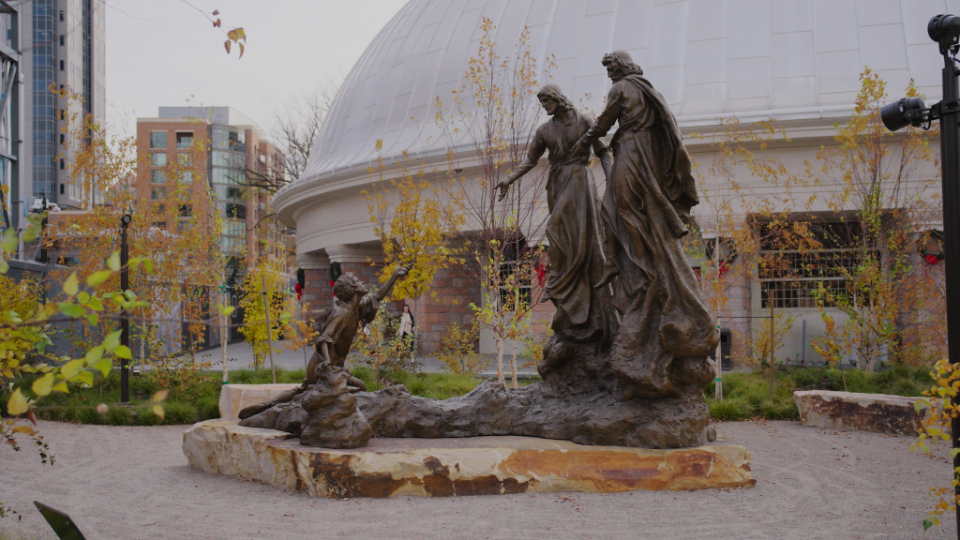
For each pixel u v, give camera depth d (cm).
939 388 497
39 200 2133
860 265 1847
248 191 6266
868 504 787
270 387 1430
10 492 844
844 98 2230
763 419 1500
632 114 860
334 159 3084
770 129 1970
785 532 673
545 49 2653
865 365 2072
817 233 2261
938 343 1984
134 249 1883
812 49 2377
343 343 905
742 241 1784
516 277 1845
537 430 897
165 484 876
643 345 842
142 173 2130
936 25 601
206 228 2145
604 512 725
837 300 1847
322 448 823
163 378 1748
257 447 872
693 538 651
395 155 2638
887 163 2053
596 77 2520
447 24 3061
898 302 1825
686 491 812
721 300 1697
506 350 2856
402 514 718
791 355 2314
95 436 1304
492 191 1758
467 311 2856
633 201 862
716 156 2191
